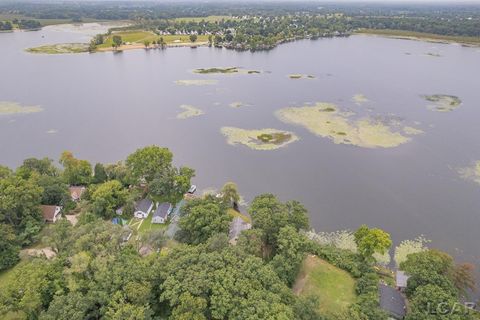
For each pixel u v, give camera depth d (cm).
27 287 4062
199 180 8456
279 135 10788
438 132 10938
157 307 4156
